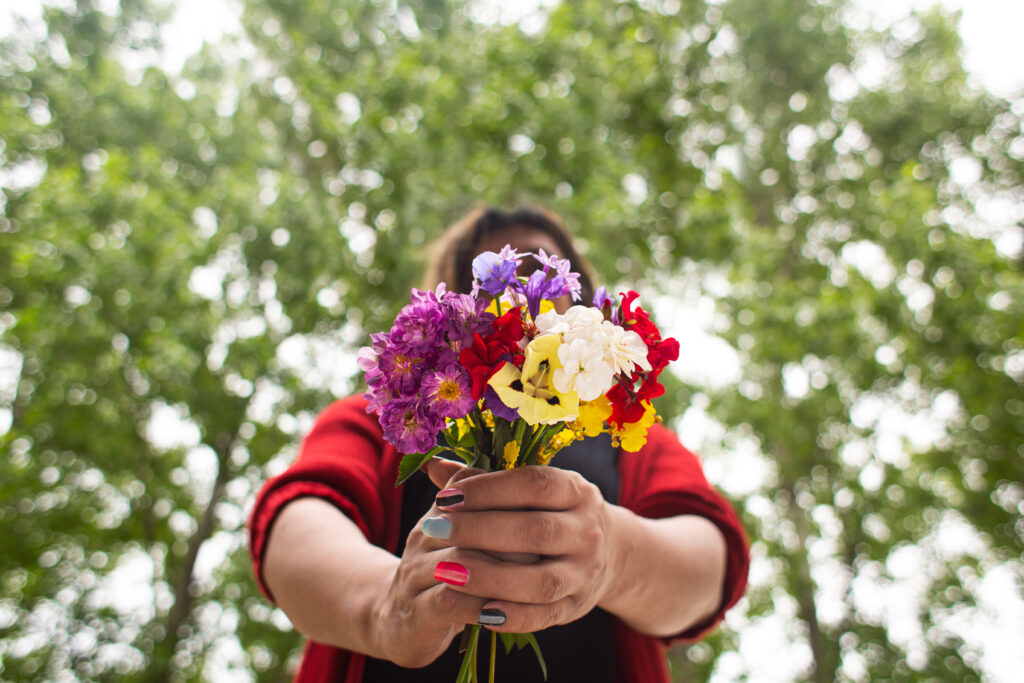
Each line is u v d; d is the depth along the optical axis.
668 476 1.44
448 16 14.43
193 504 14.99
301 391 13.27
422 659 0.99
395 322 0.96
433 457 1.05
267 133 15.35
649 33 11.95
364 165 11.95
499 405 0.92
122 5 15.31
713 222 12.04
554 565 0.93
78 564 14.27
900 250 14.19
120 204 12.27
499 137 10.13
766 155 18.41
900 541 16.50
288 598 1.14
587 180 10.08
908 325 14.10
